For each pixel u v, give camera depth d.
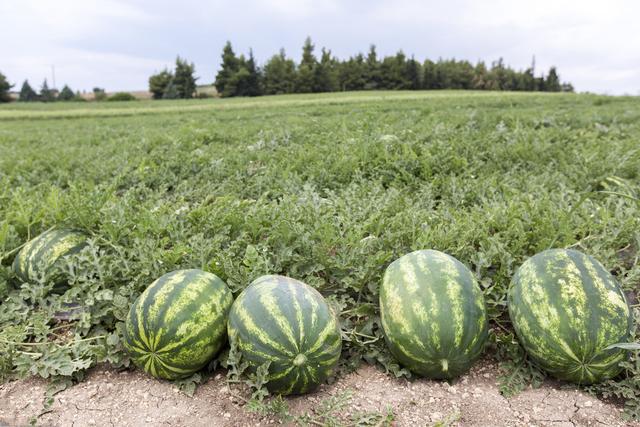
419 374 3.43
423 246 4.20
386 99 31.28
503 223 4.83
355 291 4.11
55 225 4.86
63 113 31.92
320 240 4.55
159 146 11.21
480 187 6.47
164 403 3.31
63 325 4.12
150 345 3.28
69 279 4.23
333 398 3.22
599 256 4.18
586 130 10.90
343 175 7.50
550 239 4.36
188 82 69.38
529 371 3.46
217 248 4.34
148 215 4.99
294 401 3.26
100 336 3.79
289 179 7.21
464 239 4.28
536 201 5.34
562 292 3.21
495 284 3.80
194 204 6.66
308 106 28.12
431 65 73.75
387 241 4.45
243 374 3.36
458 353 3.17
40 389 3.52
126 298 3.90
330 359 3.15
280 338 3.04
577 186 6.82
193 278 3.50
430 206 5.81
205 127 14.73
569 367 3.19
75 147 13.18
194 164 8.94
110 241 4.76
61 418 3.24
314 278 3.99
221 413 3.21
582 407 3.19
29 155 11.35
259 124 15.50
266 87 69.19
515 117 12.10
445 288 3.24
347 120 14.09
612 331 3.11
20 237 5.23
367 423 3.08
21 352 3.70
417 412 3.17
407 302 3.24
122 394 3.43
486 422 3.10
